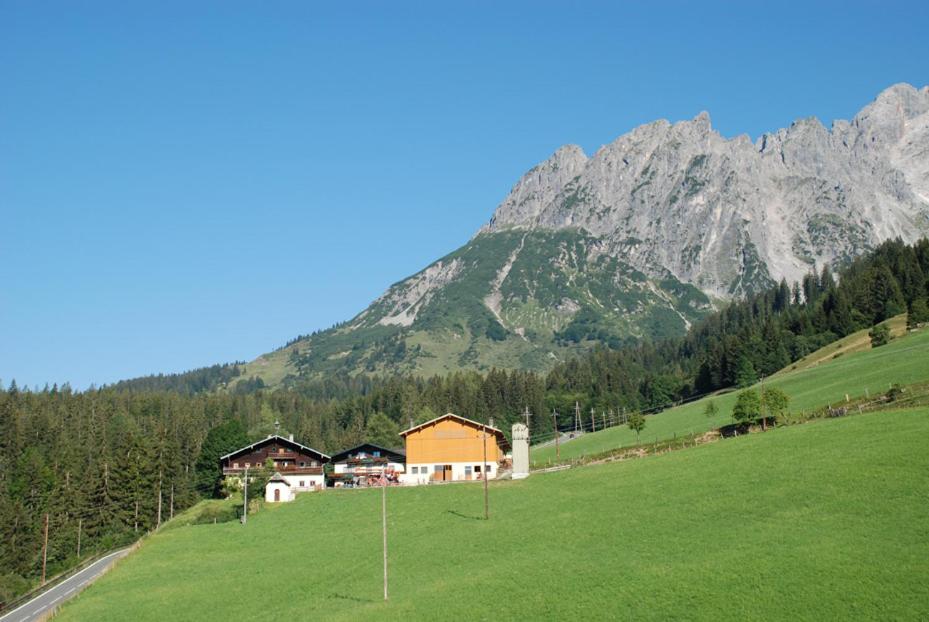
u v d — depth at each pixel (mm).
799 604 60938
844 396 141750
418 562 88812
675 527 82875
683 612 62938
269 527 117562
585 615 65438
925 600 58750
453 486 130250
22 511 149750
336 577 89125
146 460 167000
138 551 112375
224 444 178625
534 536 90125
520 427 137250
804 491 84688
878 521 73125
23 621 93625
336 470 157250
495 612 68875
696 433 153875
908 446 91875
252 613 81938
